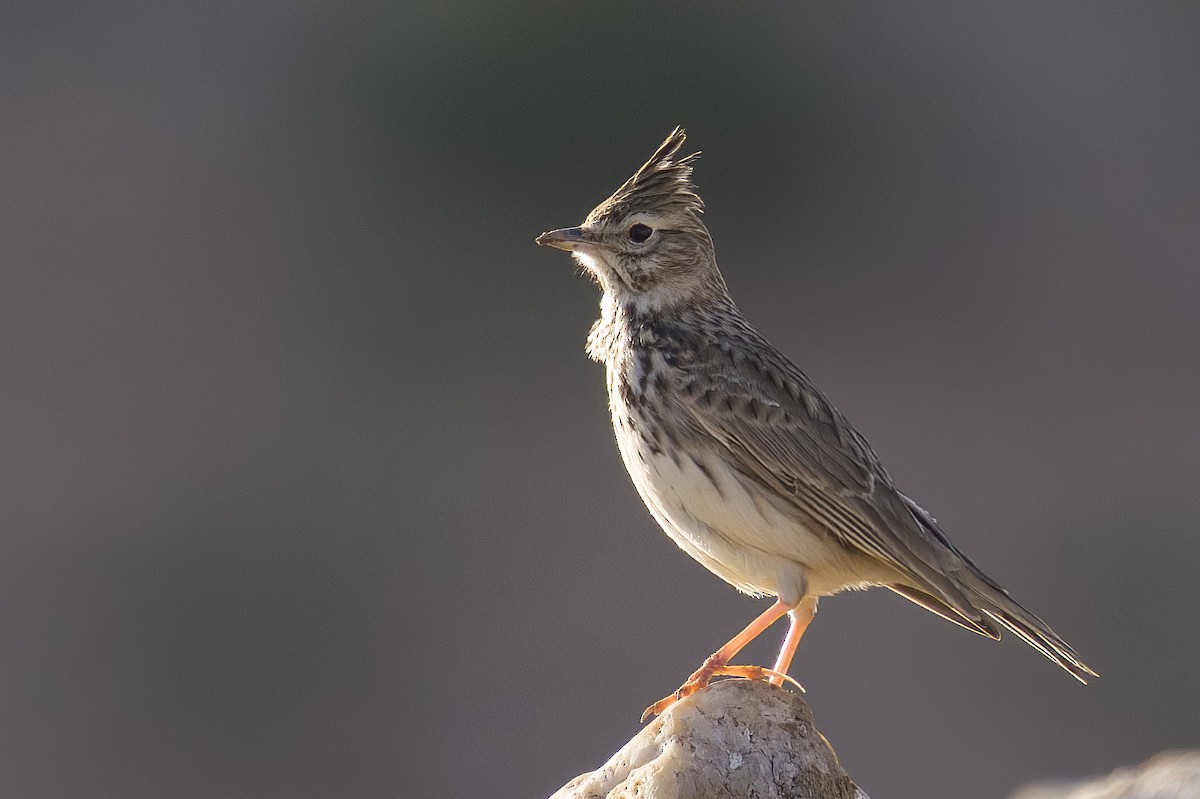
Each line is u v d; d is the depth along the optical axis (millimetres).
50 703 18094
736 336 9234
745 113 26625
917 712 16797
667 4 27609
